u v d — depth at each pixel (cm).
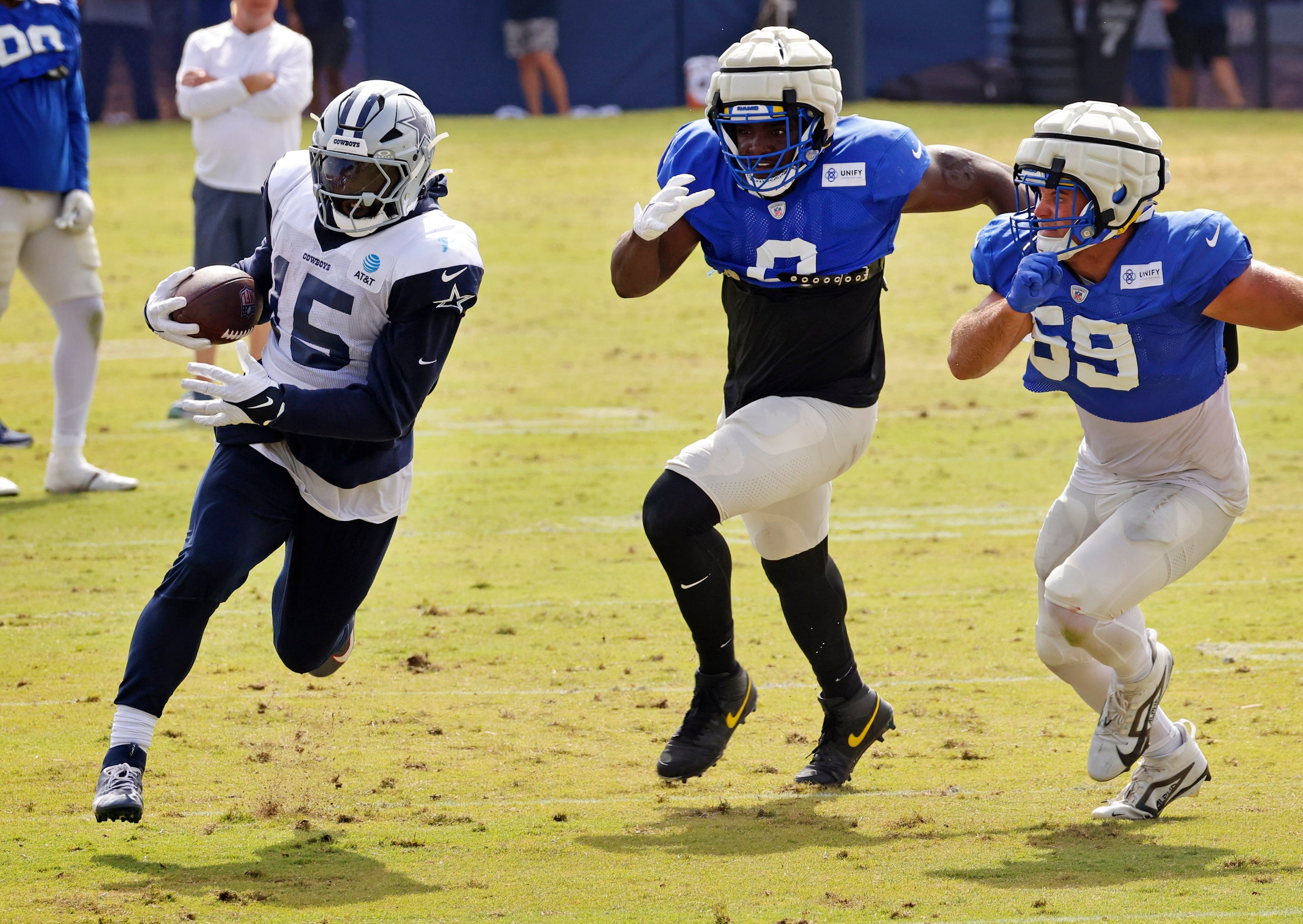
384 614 2467
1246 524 2966
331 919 1336
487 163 7431
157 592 1566
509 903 1380
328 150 1568
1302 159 7200
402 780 1769
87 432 3719
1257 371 4356
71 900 1375
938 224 6500
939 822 1628
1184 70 9088
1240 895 1370
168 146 8175
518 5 8788
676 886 1427
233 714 1997
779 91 1622
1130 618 1609
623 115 8875
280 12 8738
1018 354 4619
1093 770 1631
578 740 1920
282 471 1634
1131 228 1540
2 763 1795
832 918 1338
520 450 3597
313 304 1623
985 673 2184
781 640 2353
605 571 2714
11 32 2902
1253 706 2014
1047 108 8675
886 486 3284
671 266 1764
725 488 1659
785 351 1723
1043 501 3153
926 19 8712
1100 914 1330
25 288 5509
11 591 2538
